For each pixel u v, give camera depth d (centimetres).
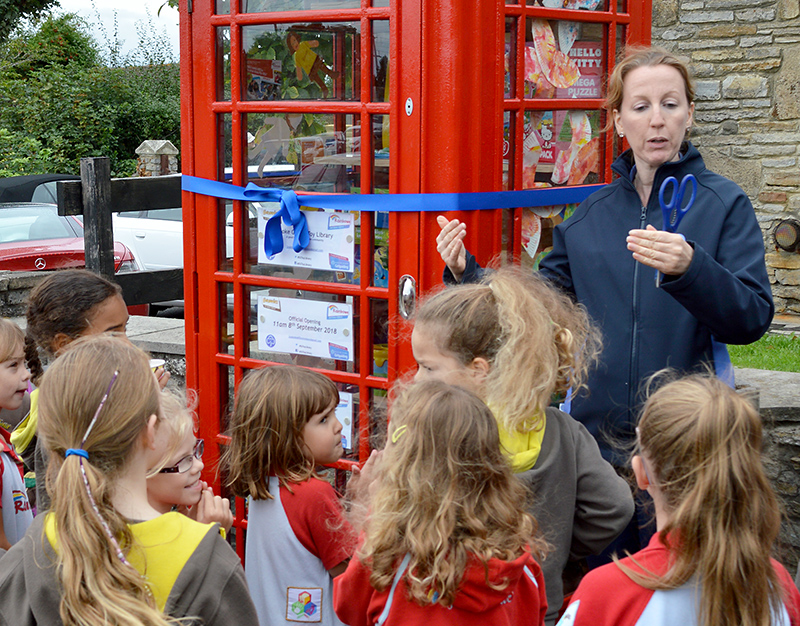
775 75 676
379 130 265
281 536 224
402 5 251
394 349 266
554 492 194
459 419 164
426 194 254
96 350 166
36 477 227
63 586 152
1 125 1802
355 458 289
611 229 239
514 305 192
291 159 283
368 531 170
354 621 182
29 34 2042
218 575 162
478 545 158
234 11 285
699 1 697
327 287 280
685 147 240
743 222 225
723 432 147
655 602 149
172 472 198
